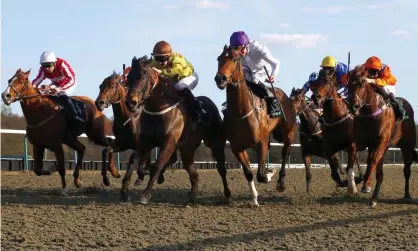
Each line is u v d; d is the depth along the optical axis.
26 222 6.04
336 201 7.86
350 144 8.21
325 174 14.91
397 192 9.43
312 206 7.36
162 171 8.94
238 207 7.23
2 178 11.12
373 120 7.20
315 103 7.91
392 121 7.43
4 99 7.72
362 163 23.80
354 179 8.73
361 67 7.10
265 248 5.09
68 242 5.23
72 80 8.41
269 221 6.32
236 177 13.04
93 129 9.01
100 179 11.48
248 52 7.35
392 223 6.23
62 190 8.41
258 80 7.22
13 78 7.80
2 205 7.12
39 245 5.12
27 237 5.38
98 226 5.92
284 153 8.64
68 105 8.31
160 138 6.98
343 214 6.79
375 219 6.47
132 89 6.70
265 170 7.88
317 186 10.54
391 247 5.12
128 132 8.43
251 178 7.23
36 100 7.99
